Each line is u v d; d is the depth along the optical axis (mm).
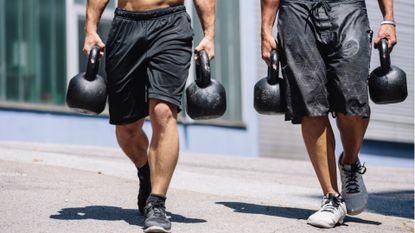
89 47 7773
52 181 9961
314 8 7992
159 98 7332
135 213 8344
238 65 22625
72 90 7746
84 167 11594
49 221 7883
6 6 19516
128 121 7703
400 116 25969
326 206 8133
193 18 21406
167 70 7383
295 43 8016
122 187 9820
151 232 7270
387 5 8391
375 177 15086
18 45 19656
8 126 19469
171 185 10641
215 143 22125
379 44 8352
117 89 7637
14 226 7676
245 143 22672
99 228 7629
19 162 11273
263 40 8273
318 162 8172
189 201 9188
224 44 22375
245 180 11898
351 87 7930
